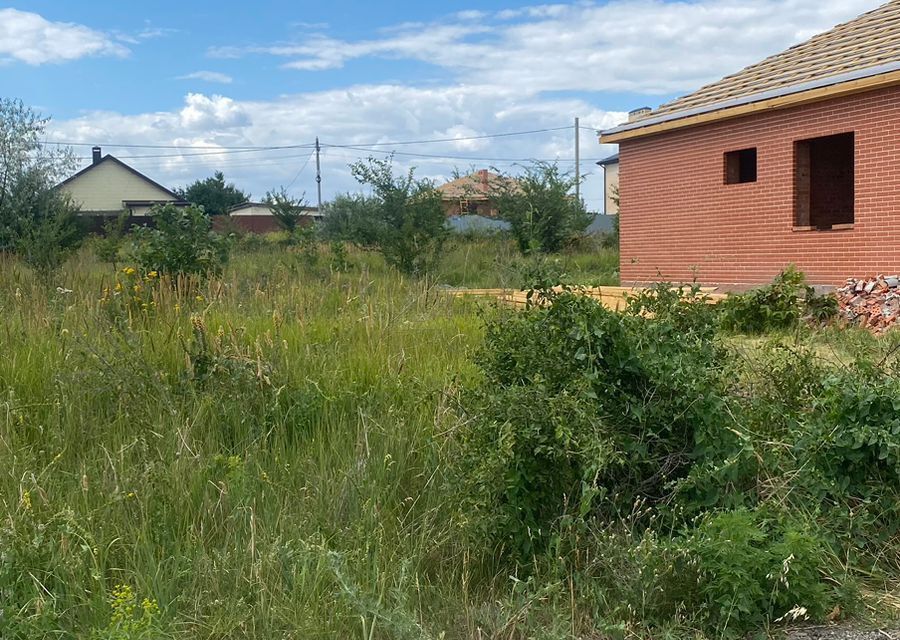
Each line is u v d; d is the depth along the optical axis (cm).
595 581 375
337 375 593
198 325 587
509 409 404
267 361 573
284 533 396
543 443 399
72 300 758
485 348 495
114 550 378
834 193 1869
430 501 439
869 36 1573
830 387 464
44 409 515
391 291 955
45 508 396
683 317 509
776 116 1603
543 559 391
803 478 435
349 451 482
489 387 457
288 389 560
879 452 434
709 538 374
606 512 420
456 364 644
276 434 508
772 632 360
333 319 773
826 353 888
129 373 543
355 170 2106
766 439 464
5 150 1795
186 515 406
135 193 6372
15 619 315
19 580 344
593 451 393
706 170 1770
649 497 434
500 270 1288
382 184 2083
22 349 605
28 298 765
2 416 489
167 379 562
